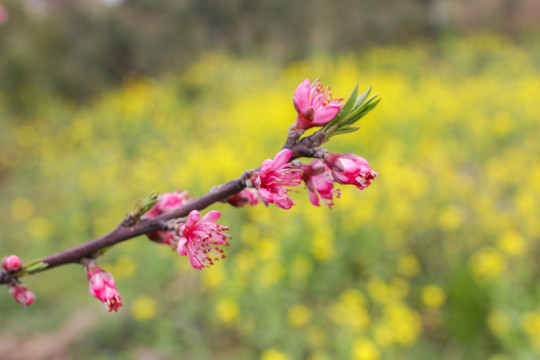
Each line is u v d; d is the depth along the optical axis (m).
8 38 12.88
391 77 12.82
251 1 16.66
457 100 9.53
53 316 4.84
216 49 15.73
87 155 9.41
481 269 4.32
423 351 4.02
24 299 1.13
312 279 4.70
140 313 4.40
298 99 1.12
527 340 3.91
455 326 3.93
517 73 12.38
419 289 4.66
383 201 5.64
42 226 6.32
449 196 5.77
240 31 16.23
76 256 1.14
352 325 4.10
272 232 5.44
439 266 4.95
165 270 5.18
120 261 5.30
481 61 14.17
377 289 4.32
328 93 1.18
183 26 15.70
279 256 4.86
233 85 12.62
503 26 18.12
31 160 9.62
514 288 4.39
